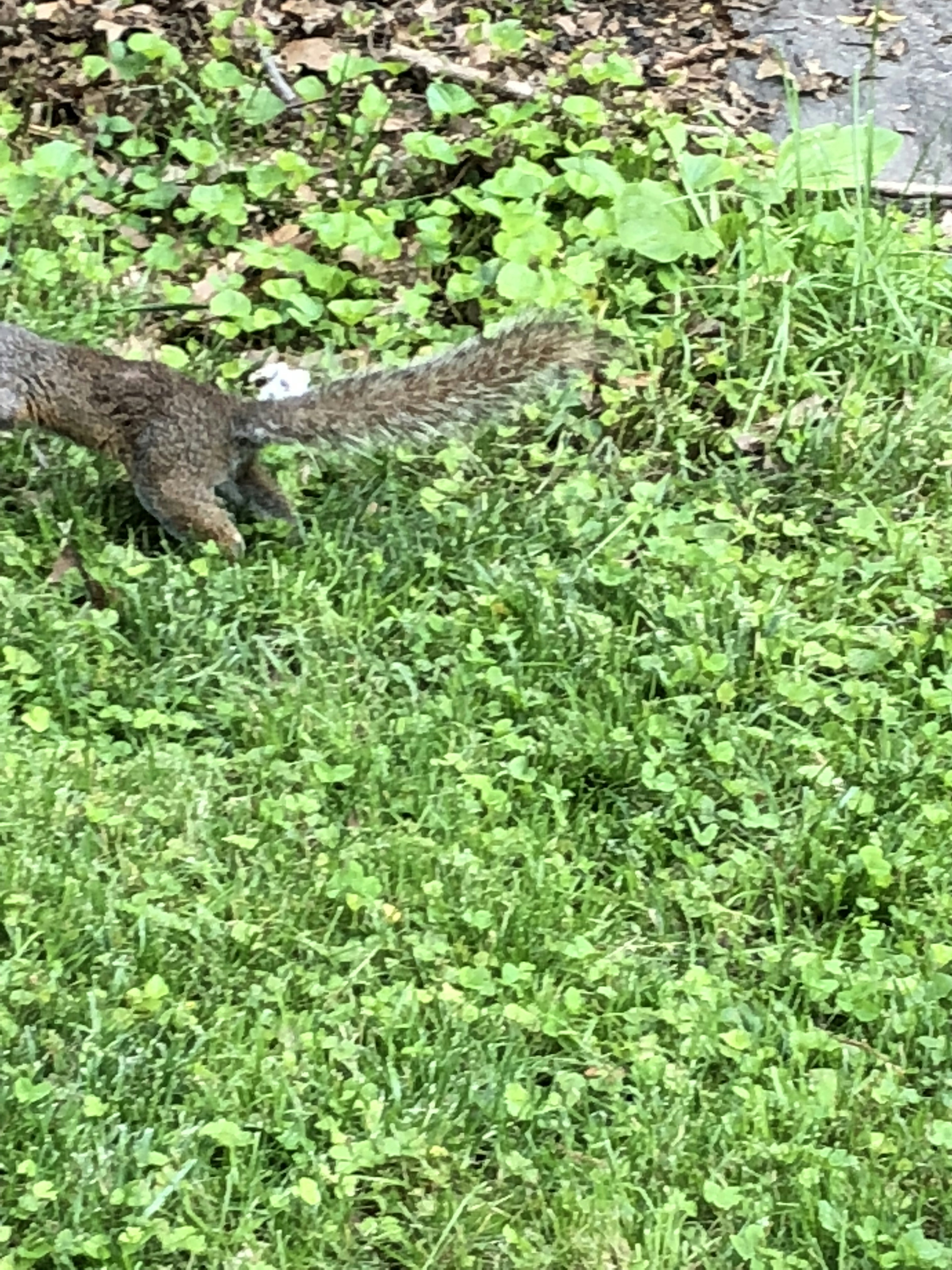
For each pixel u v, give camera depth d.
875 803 1.85
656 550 1.97
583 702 1.89
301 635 1.92
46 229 2.16
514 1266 1.66
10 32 2.33
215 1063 1.72
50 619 1.90
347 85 2.31
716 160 2.19
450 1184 1.69
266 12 2.39
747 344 2.11
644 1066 1.72
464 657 1.91
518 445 2.05
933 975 1.77
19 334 1.95
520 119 2.23
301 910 1.78
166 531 1.97
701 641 1.92
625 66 2.28
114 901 1.77
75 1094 1.70
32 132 2.26
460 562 1.97
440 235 2.15
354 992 1.76
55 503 1.98
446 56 2.36
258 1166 1.68
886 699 1.90
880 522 2.01
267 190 2.19
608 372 2.08
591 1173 1.69
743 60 2.38
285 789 1.84
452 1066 1.72
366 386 1.96
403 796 1.84
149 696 1.88
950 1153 1.70
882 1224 1.67
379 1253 1.67
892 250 2.17
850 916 1.81
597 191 2.17
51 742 1.85
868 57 2.38
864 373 2.10
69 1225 1.66
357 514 2.00
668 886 1.81
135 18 2.36
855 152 2.18
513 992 1.76
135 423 1.94
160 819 1.81
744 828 1.84
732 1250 1.67
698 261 2.17
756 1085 1.72
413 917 1.78
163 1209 1.67
